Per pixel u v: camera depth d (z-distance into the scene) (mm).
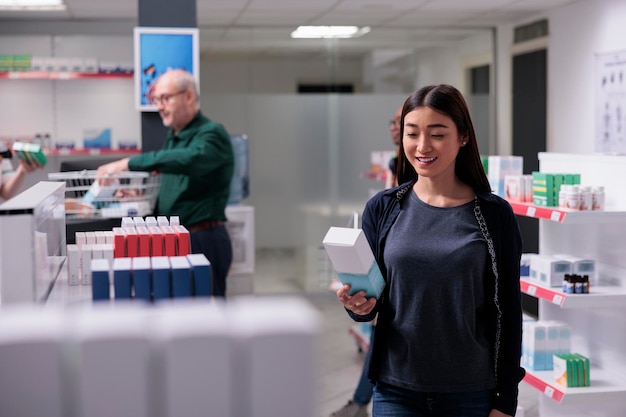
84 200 3754
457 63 9812
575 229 4109
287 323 1301
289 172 9430
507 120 9734
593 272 3865
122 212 3709
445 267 2180
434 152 2227
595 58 7848
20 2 7645
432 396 2217
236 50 9555
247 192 6809
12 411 1280
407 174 2395
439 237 2221
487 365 2242
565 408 4191
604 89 7715
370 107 9531
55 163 8352
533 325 3959
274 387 1302
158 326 1294
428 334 2203
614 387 3646
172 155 3980
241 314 1322
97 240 2623
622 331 3795
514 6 8352
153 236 2322
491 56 9898
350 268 2160
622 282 3756
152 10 5141
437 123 2215
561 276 3836
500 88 9836
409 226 2266
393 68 9766
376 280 2188
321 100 9461
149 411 1301
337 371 5637
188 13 5176
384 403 2297
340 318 7566
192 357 1289
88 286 2322
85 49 8656
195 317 1311
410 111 2264
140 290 1887
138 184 4008
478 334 2230
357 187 9492
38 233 1877
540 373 3879
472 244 2195
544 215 3707
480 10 8555
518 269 2262
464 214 2248
